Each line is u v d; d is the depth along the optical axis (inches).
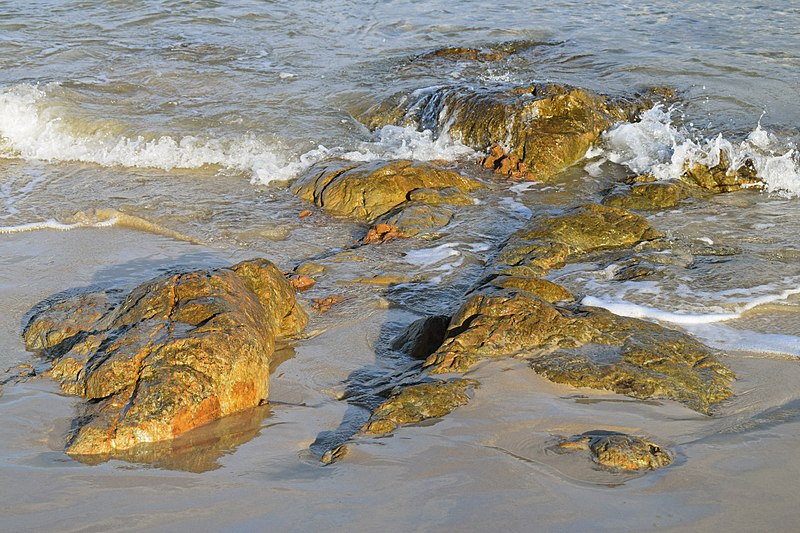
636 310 275.6
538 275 307.3
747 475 176.7
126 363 220.8
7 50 625.3
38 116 511.8
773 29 650.2
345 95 554.3
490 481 175.6
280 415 220.5
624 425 202.1
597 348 241.9
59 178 448.8
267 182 445.4
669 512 162.6
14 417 214.4
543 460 184.9
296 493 174.4
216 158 470.3
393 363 255.8
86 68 594.6
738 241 345.7
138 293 251.4
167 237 370.6
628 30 666.2
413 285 314.7
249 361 225.9
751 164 428.5
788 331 262.2
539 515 161.8
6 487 180.1
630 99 517.0
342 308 296.2
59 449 200.2
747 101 517.7
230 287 250.8
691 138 470.3
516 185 434.6
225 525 162.4
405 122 514.6
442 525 159.3
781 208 388.5
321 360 257.1
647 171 440.1
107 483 181.9
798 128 476.1
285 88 566.3
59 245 358.6
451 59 608.7
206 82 574.6
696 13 701.3
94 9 732.7
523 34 667.4
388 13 735.1
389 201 401.4
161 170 461.7
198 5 749.3
